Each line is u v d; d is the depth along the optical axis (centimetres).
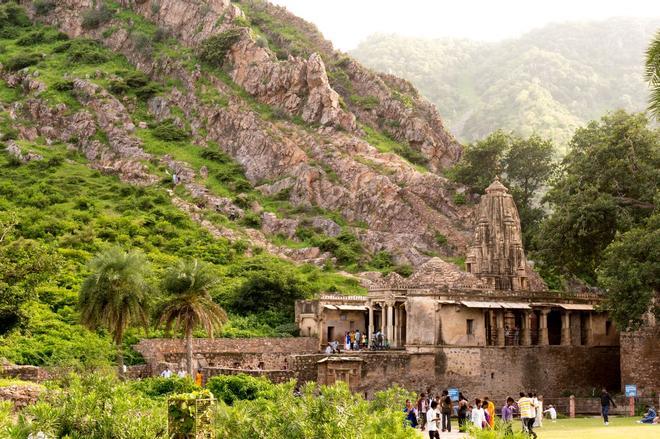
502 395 5881
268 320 7244
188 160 11656
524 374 5994
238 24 13738
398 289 6056
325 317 6825
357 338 6456
